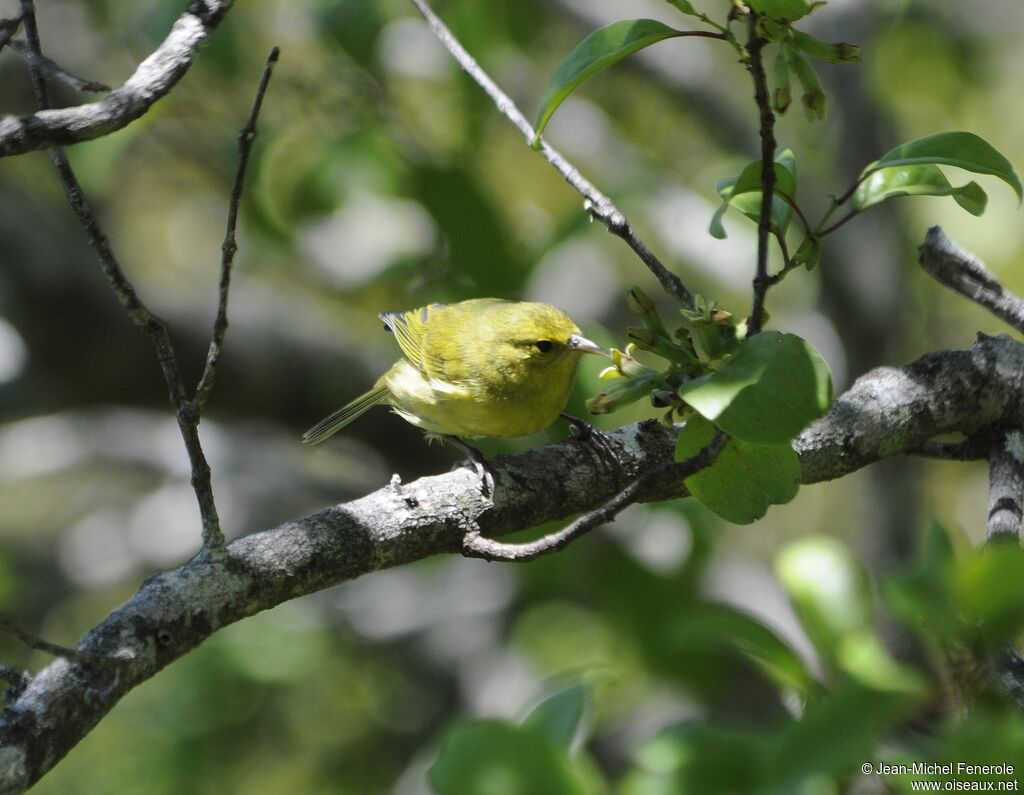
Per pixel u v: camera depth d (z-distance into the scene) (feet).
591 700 19.16
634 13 48.34
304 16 40.60
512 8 45.65
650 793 16.51
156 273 55.01
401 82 42.34
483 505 19.65
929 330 50.70
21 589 49.52
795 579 18.01
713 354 16.62
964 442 22.59
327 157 39.17
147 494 57.67
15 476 52.01
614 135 50.31
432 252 40.37
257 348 45.11
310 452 52.26
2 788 15.39
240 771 47.88
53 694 16.11
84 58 44.50
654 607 37.68
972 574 13.67
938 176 18.10
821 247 17.31
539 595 43.29
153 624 16.89
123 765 46.39
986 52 52.54
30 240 42.19
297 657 46.24
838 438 21.04
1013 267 51.60
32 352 42.42
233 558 17.69
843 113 43.27
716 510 17.34
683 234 45.39
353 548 18.49
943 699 14.79
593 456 20.93
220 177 42.19
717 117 48.16
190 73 38.19
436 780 16.61
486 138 42.80
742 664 39.27
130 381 44.24
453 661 47.96
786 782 13.16
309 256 43.21
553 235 38.17
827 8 43.78
